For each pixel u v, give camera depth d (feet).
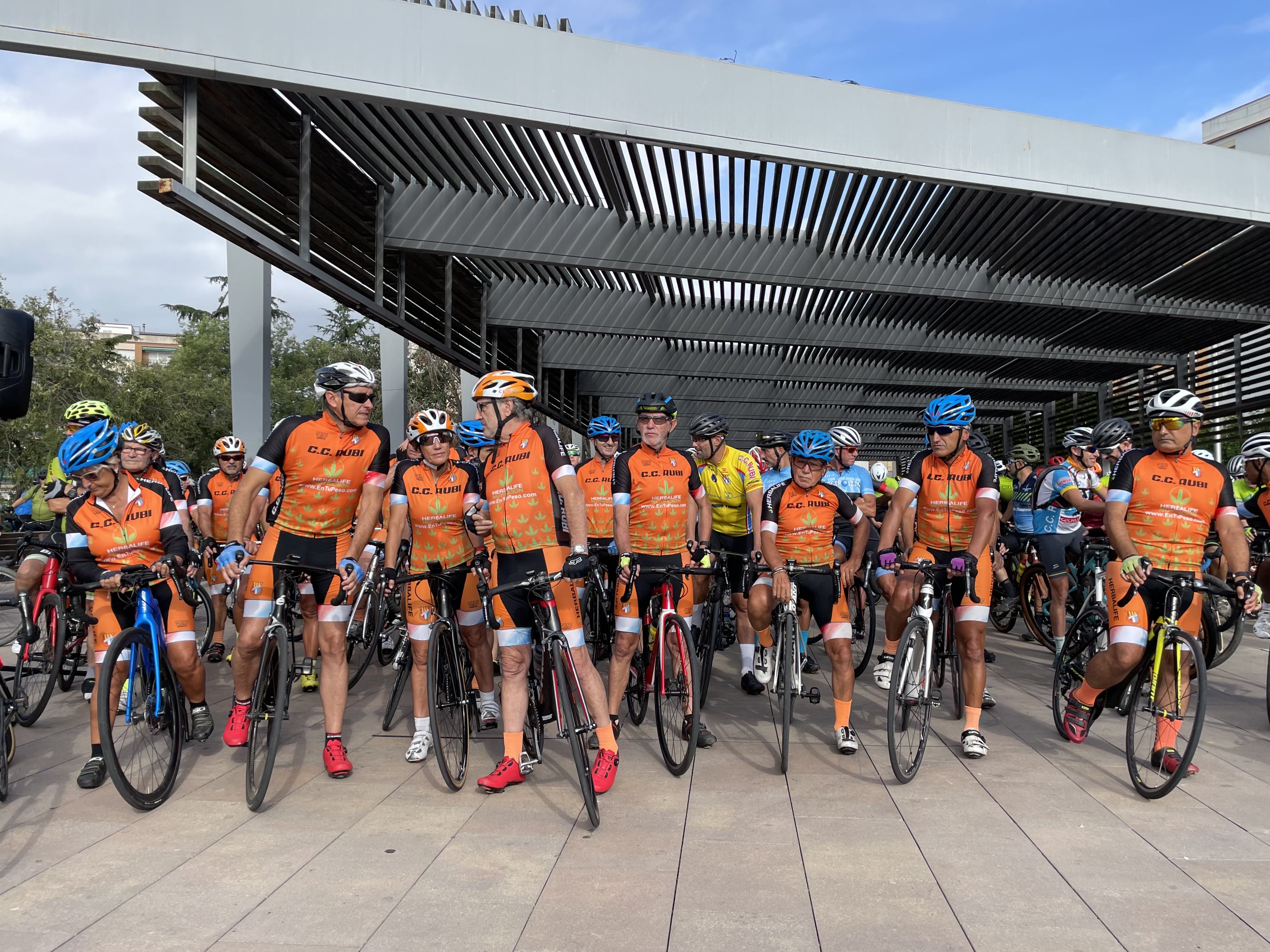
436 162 24.85
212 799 12.14
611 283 36.63
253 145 21.27
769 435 21.29
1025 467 23.66
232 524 12.61
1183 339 41.86
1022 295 31.65
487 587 12.51
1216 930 8.20
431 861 9.93
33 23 16.67
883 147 20.94
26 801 12.10
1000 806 11.59
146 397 72.33
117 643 11.30
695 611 16.98
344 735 15.57
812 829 10.79
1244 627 25.66
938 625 15.47
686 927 8.33
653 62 19.71
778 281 29.12
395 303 31.04
